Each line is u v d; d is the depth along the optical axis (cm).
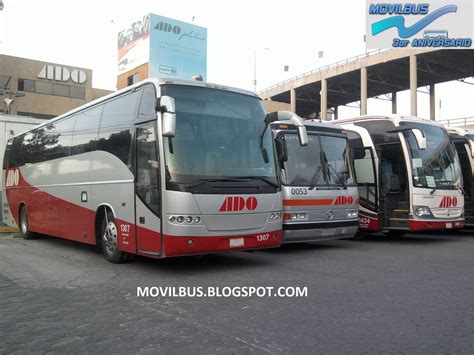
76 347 450
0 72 4119
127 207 841
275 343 452
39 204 1275
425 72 4675
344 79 5212
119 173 872
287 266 870
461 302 599
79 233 1034
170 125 720
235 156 816
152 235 770
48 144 1241
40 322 529
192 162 765
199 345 449
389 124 1302
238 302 604
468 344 448
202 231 751
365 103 4666
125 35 4666
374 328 495
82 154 1033
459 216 1295
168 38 4409
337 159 1152
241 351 432
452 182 1298
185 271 821
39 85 4328
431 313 550
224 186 782
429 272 802
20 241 1351
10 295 655
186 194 742
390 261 927
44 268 869
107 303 607
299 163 1070
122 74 4716
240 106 854
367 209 1298
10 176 1540
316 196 1071
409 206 1223
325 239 1089
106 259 947
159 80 793
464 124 3181
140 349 441
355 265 879
